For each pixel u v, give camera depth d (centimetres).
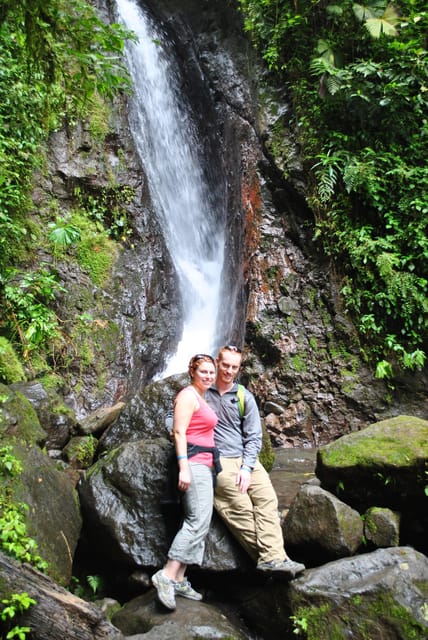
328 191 827
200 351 998
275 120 970
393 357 791
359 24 865
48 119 880
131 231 959
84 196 923
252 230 967
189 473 340
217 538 366
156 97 1188
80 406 770
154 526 373
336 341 827
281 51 959
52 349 770
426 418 760
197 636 307
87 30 452
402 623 308
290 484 543
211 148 1212
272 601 341
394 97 820
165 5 1345
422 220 788
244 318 929
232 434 376
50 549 352
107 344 836
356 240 824
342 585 330
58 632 287
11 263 781
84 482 405
